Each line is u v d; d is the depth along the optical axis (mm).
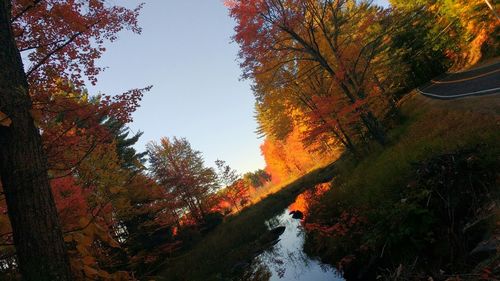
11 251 4141
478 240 5770
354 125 23688
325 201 14578
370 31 23875
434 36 38500
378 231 8062
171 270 19547
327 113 18875
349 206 11625
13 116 2748
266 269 15297
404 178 9500
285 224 25234
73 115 5512
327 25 20391
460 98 18016
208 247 23812
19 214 2641
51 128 5355
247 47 17312
